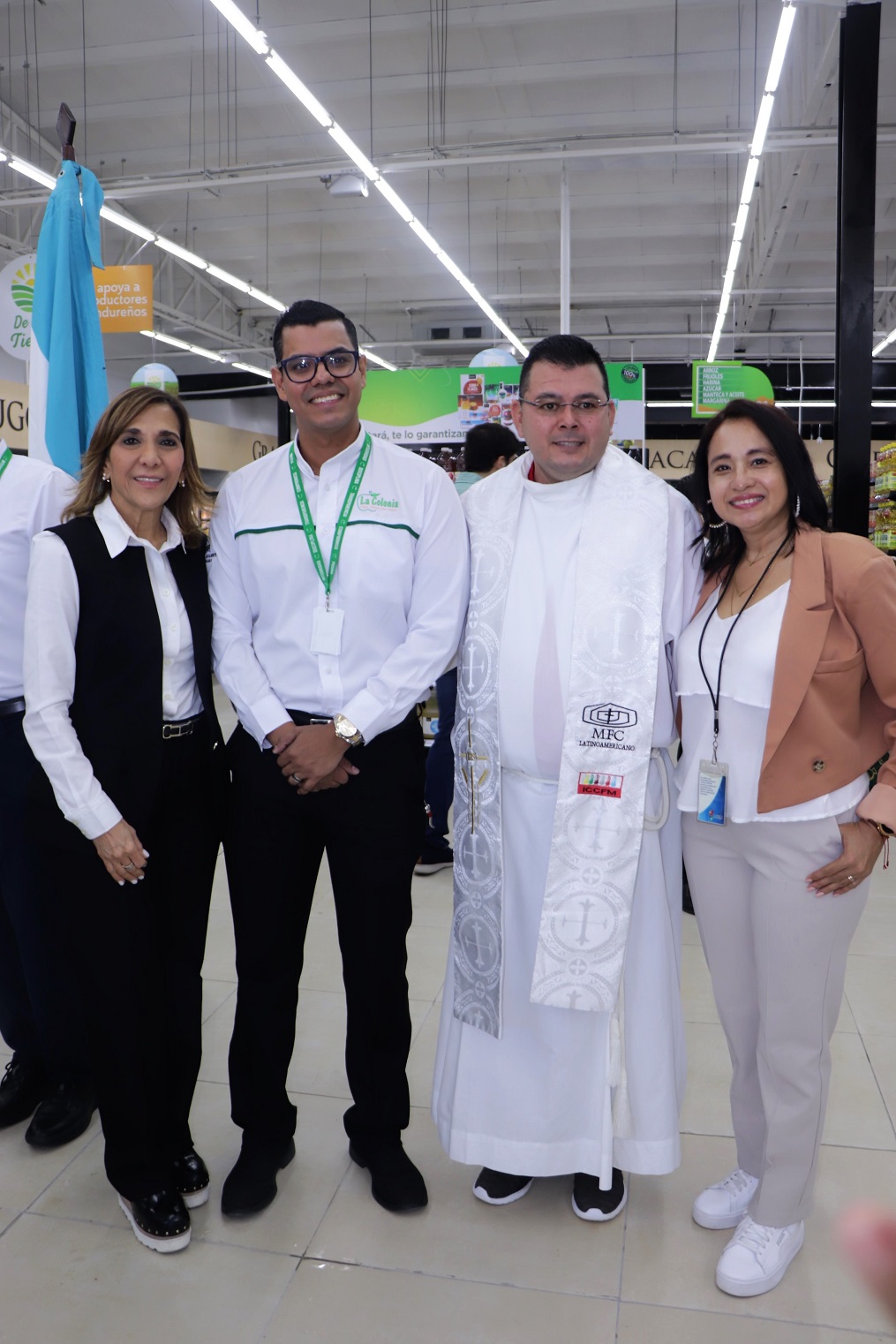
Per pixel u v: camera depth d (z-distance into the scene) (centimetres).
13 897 218
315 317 183
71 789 174
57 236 254
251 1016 202
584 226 1362
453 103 1005
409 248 1455
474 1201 205
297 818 195
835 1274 184
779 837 170
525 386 186
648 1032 190
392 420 743
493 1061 197
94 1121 237
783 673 166
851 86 425
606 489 189
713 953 187
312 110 727
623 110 1014
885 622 161
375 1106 204
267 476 196
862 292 422
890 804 162
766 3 823
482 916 194
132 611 181
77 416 259
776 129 855
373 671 192
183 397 1781
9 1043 238
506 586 191
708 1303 176
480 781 193
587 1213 199
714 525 184
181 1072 202
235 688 191
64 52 902
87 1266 186
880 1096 243
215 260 1495
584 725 185
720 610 179
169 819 194
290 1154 214
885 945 341
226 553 197
